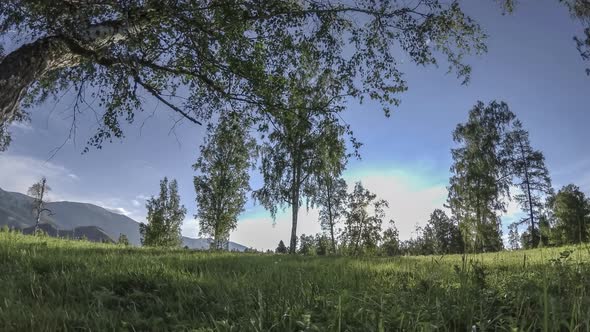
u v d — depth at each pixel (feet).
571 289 13.94
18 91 25.32
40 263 27.58
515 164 198.59
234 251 73.31
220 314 16.62
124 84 32.78
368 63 37.06
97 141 33.73
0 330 13.84
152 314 17.04
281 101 36.04
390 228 173.27
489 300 14.90
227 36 33.73
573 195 181.47
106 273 24.09
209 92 36.11
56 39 27.07
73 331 14.21
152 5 30.30
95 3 29.01
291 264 37.47
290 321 13.12
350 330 12.71
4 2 25.68
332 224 176.86
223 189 156.87
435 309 13.83
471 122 193.06
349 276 24.93
